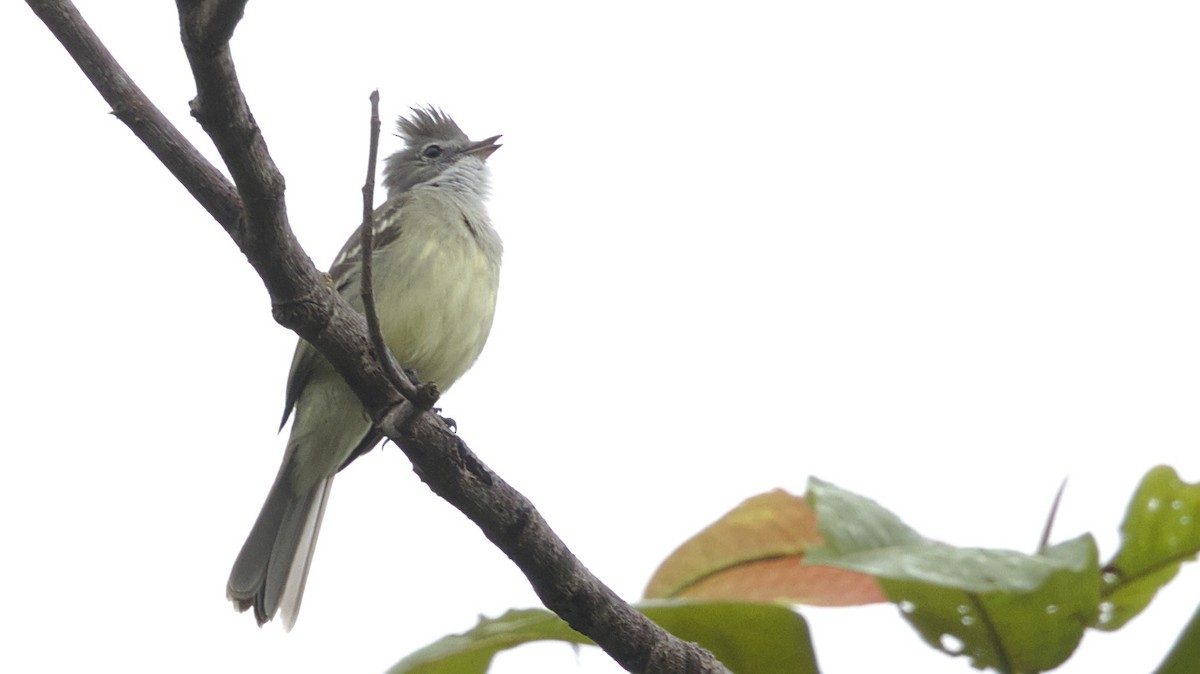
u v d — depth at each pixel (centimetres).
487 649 694
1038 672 602
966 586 520
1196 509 619
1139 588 634
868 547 548
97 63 673
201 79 601
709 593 719
